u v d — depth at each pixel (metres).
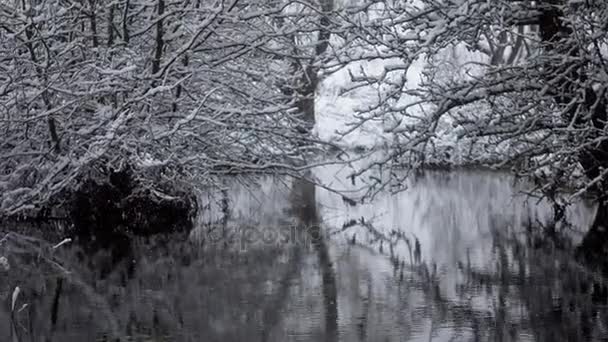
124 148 14.61
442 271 11.57
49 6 14.23
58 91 14.12
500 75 15.98
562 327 8.48
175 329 8.55
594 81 14.59
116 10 16.48
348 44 15.90
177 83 14.45
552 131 14.92
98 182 15.48
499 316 8.98
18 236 14.05
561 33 15.01
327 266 12.02
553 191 16.23
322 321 8.84
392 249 13.53
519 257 12.54
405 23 16.20
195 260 12.45
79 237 14.56
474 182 25.00
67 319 8.95
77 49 15.84
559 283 10.61
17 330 8.55
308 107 24.17
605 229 15.06
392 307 9.47
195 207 17.44
